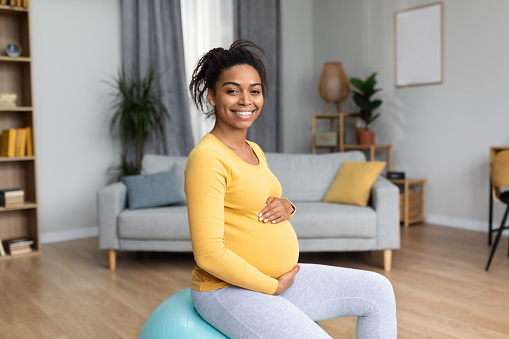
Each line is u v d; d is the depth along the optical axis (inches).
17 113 161.6
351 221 129.2
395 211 129.4
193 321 55.9
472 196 179.9
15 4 150.0
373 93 196.4
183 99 189.9
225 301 51.4
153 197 141.6
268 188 55.1
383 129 209.3
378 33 208.1
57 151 173.2
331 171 156.6
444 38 185.2
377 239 130.1
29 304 109.7
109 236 135.1
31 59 152.5
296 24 232.7
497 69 169.9
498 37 169.0
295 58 233.6
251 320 49.0
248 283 50.3
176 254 154.6
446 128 186.7
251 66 53.4
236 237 52.8
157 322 58.0
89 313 103.7
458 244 157.6
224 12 205.0
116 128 184.5
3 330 95.4
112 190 135.3
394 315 55.4
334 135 207.8
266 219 53.6
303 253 153.3
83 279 127.9
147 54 182.7
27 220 166.1
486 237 167.2
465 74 179.3
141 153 184.9
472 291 113.3
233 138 54.7
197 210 48.2
